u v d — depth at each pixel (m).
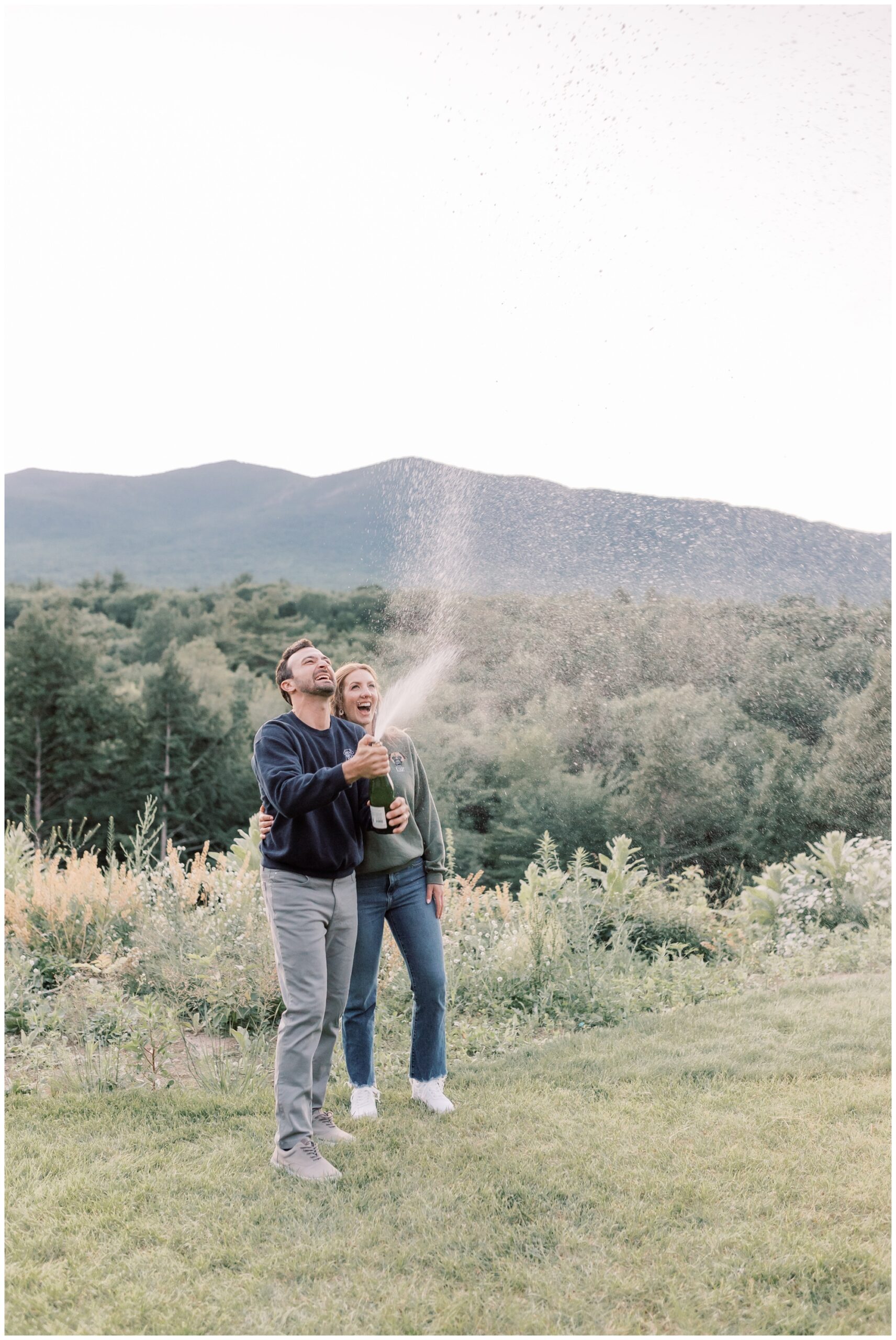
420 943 3.32
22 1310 2.17
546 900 5.55
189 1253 2.39
